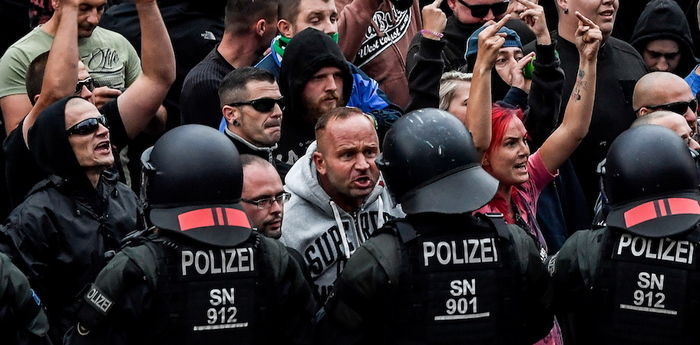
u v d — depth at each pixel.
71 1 8.37
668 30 11.59
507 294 6.32
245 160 7.25
